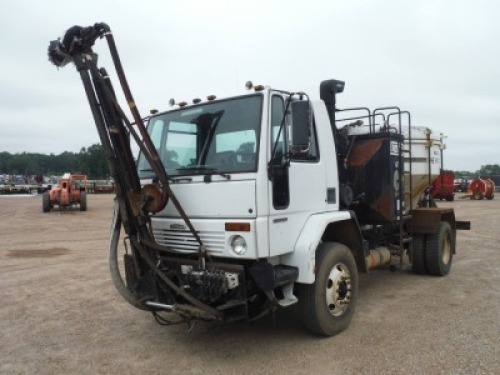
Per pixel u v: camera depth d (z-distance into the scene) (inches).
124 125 182.4
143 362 183.8
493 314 230.5
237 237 173.5
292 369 173.3
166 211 194.7
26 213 896.3
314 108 209.3
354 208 274.1
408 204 310.8
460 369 167.8
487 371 165.6
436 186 375.9
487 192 1382.9
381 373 167.2
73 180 943.7
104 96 178.2
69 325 229.9
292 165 189.3
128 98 175.3
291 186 188.2
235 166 178.1
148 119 218.8
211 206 180.2
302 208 195.5
